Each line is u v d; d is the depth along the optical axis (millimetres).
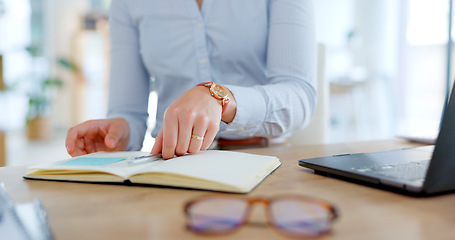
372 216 344
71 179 502
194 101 609
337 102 4348
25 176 526
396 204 382
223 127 992
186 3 1051
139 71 1152
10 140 4789
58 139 4969
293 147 861
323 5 5250
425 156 581
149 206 381
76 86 5750
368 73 4879
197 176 438
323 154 746
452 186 401
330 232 302
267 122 819
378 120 4688
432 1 4488
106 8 5797
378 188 448
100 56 5742
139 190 449
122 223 330
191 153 595
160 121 1149
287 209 303
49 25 5613
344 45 5062
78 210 370
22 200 412
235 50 1044
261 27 1039
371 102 4660
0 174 563
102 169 489
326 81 1320
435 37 4488
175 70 1080
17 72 5238
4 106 5023
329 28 5301
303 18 942
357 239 290
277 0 974
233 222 305
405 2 4793
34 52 5074
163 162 514
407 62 4828
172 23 1067
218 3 1038
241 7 1031
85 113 5820
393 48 4969
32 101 4742
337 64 4977
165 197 416
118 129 821
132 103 1113
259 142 1013
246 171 477
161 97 1146
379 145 884
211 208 313
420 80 4734
